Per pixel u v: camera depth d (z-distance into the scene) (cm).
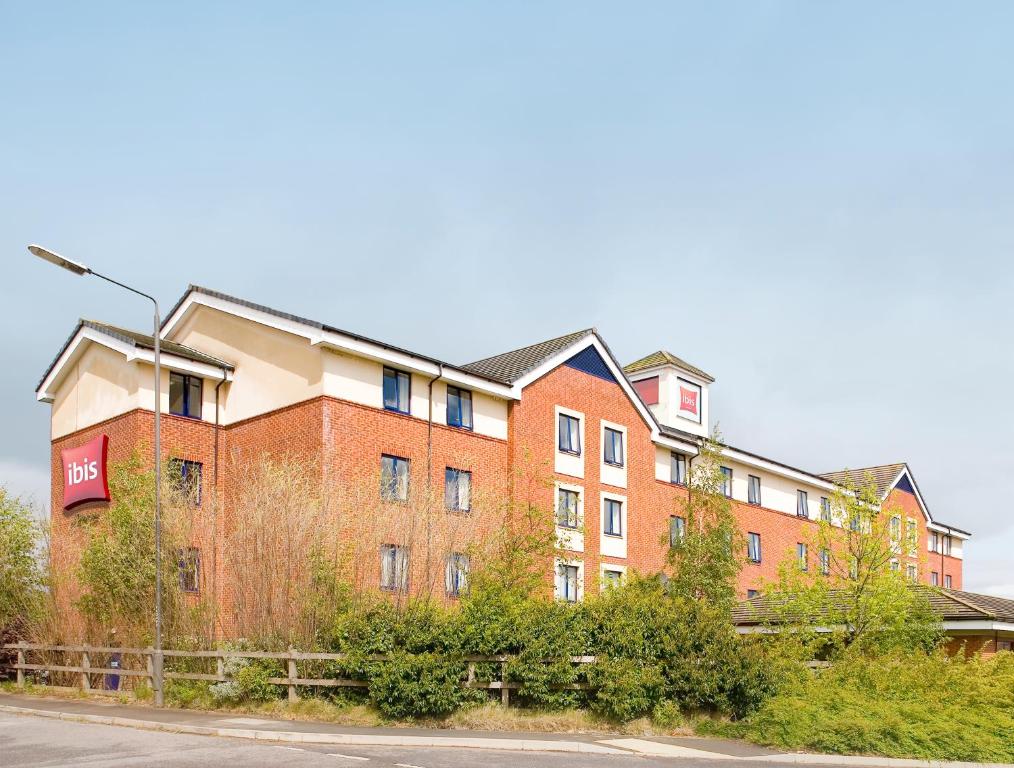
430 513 2314
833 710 1991
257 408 3042
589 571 3591
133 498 2495
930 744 1850
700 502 2977
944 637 2786
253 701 2016
